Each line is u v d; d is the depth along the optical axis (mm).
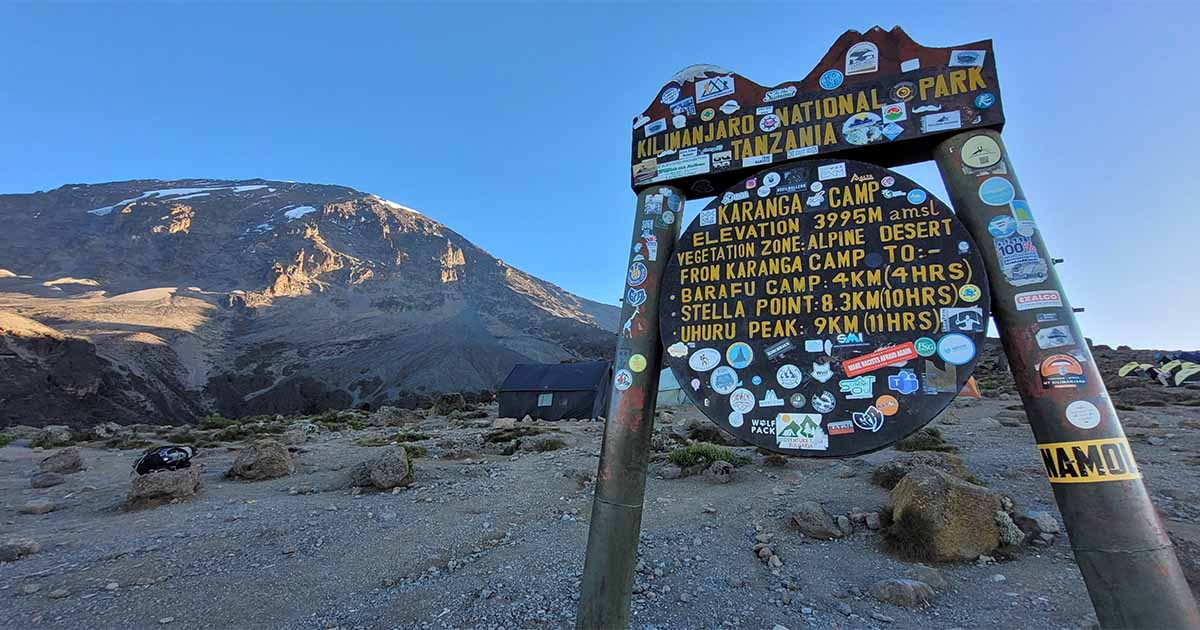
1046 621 4480
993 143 2660
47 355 105375
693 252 3123
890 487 8688
